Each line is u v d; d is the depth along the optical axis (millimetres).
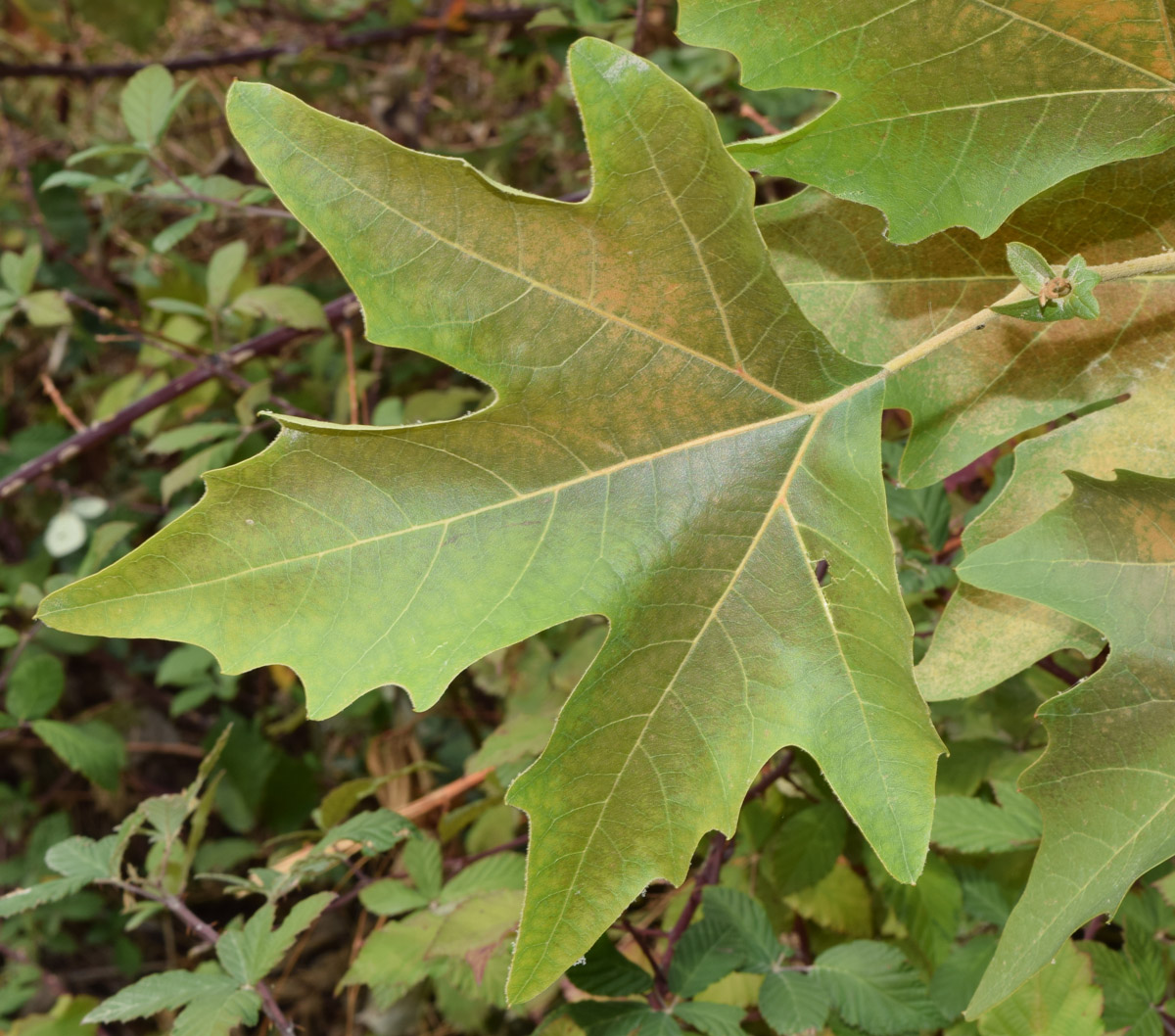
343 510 234
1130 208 256
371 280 225
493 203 223
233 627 229
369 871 630
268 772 789
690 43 241
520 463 241
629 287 234
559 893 231
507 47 805
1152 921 404
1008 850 405
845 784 230
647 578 241
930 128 242
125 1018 359
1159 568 235
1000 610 273
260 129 217
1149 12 227
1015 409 270
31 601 583
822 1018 355
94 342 902
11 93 1021
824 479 241
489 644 234
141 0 809
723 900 384
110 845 414
